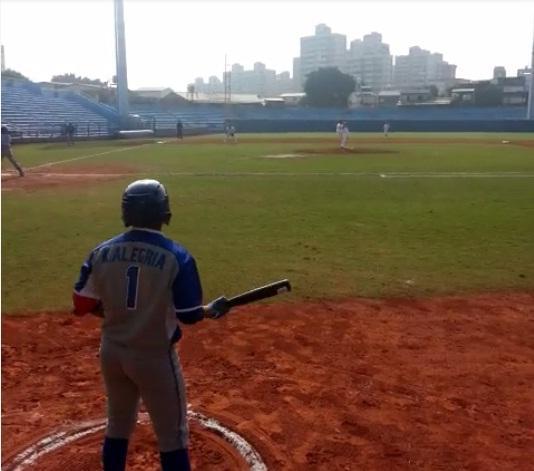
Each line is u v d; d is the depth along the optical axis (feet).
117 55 177.27
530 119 219.41
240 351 19.33
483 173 72.49
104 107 192.65
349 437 14.11
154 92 382.42
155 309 9.99
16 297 24.43
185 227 39.24
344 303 24.06
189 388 16.66
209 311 10.77
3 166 81.87
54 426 14.57
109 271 10.13
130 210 10.22
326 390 16.58
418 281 27.02
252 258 31.07
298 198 52.31
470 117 251.19
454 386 16.89
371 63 580.30
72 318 22.22
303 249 33.12
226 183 63.21
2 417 14.94
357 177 68.54
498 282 26.89
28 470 12.62
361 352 19.30
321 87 325.83
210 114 248.52
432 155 101.19
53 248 33.01
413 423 14.79
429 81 569.23
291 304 23.85
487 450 13.57
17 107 157.99
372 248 33.37
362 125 209.15
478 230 38.17
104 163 86.12
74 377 17.46
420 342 20.15
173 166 81.87
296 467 12.86
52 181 64.69
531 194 54.29
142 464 12.92
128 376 10.40
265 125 209.97
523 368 18.11
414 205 48.24
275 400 15.97
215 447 13.58
